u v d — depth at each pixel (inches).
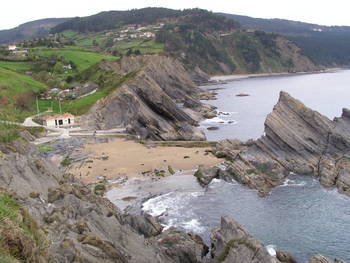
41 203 1385.3
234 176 2667.3
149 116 4156.0
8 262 658.8
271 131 2967.5
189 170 2938.0
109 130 4274.1
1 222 765.3
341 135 2891.2
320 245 1784.0
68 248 1066.7
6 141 2295.8
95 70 6850.4
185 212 2174.0
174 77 7352.4
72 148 3558.1
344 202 2242.9
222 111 5866.1
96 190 2481.5
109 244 1251.2
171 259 1544.0
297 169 2792.8
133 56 7534.5
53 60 7672.2
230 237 1573.6
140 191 2507.4
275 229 1948.8
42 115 4542.3
